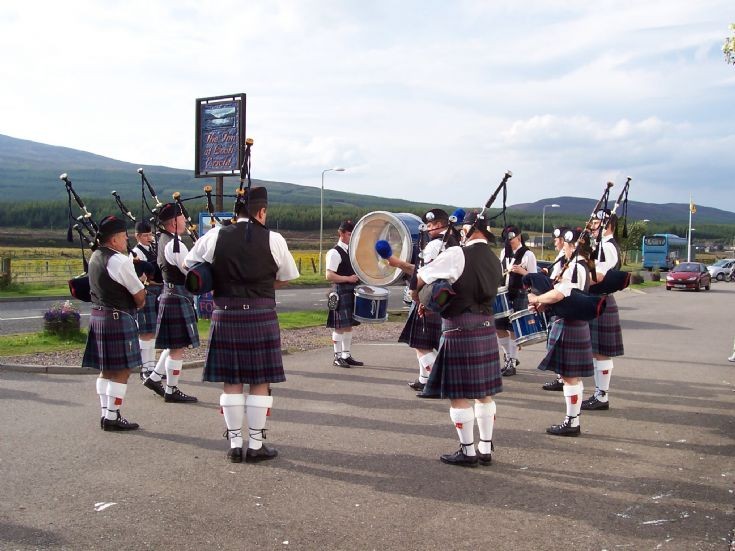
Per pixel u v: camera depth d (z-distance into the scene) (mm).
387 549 3230
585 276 5125
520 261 7594
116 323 5020
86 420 5379
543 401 6461
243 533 3369
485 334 4465
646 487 4129
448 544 3297
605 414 5980
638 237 63750
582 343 5191
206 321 11781
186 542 3258
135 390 6586
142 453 4594
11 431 5043
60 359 7797
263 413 4473
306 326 11766
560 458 4680
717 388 7109
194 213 63625
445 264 4359
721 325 13305
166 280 5961
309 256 53500
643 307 18109
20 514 3551
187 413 5699
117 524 3445
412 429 5320
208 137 14195
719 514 3719
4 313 14547
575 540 3365
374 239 8242
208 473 4223
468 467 4449
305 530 3420
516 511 3719
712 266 41594
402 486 4066
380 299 7992
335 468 4367
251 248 4434
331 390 6715
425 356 6613
